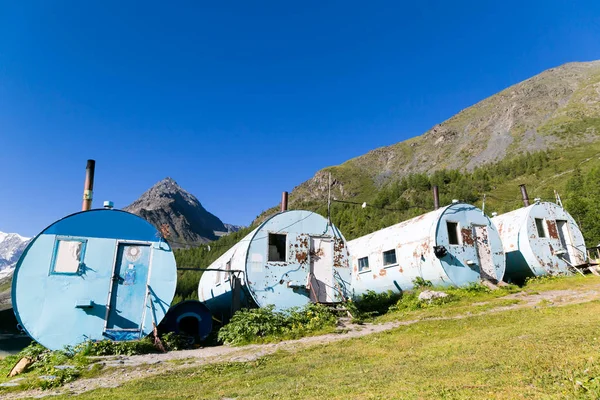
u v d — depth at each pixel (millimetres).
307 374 8141
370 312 18234
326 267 18672
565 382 4898
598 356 5953
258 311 15578
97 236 14242
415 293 19953
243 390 7215
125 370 10430
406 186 146500
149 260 14625
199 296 28172
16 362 13148
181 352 12977
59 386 9305
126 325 13766
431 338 10977
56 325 13023
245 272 17078
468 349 8461
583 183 73188
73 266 13672
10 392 9125
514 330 10094
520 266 23359
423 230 20672
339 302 17906
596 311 11430
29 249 13336
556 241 23703
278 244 18938
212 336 16141
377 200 137875
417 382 6062
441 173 142250
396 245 22109
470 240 20812
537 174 126250
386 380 6527
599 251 27781
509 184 125562
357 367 8289
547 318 11445
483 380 5629
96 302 13617
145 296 14227
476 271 20312
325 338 13273
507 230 24078
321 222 19188
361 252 25125
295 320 15711
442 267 19312
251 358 10969
